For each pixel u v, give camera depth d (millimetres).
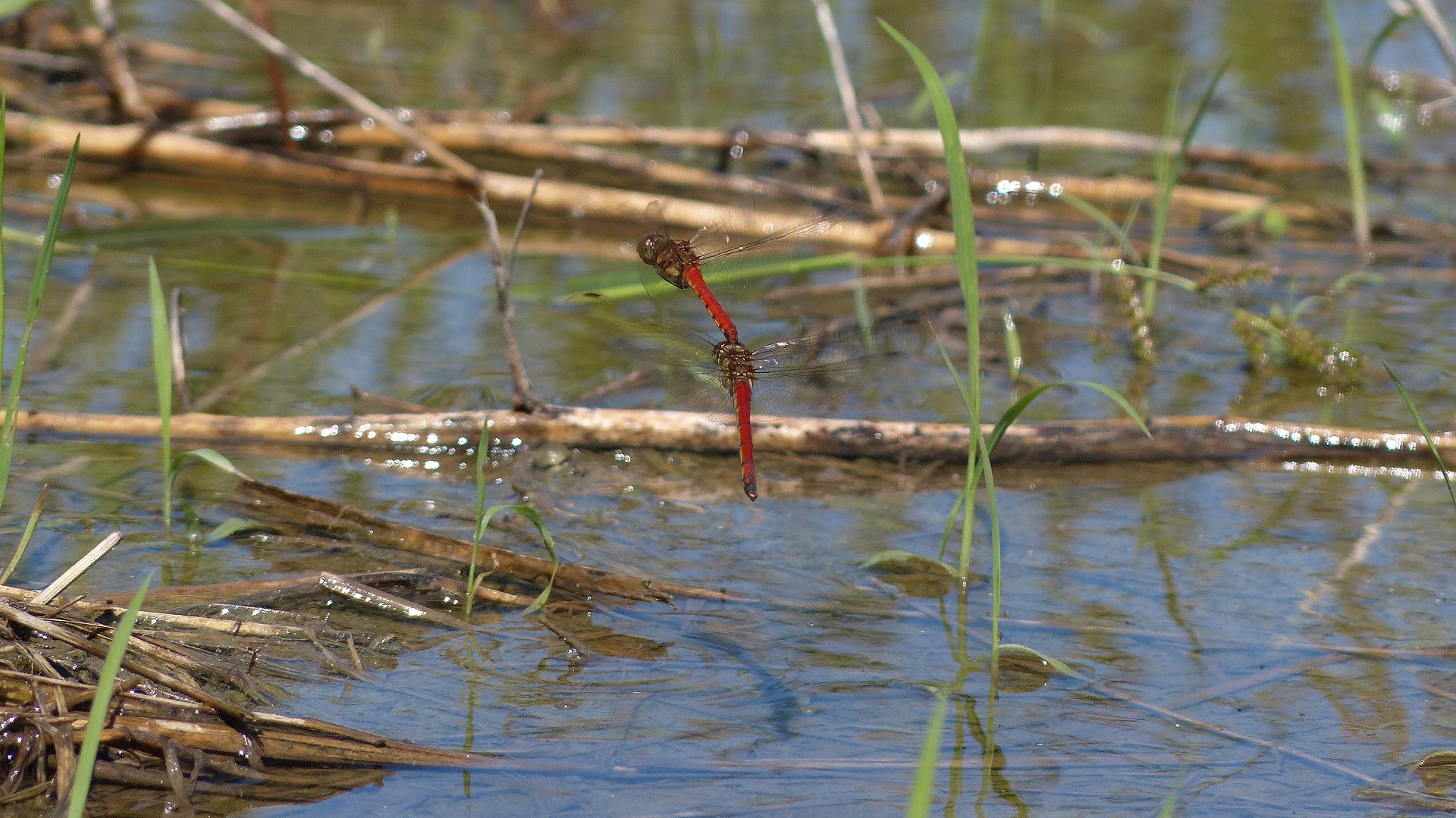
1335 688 6527
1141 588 7492
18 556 6543
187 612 6621
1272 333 10797
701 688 6398
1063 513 8469
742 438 7664
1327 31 20391
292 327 10820
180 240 12609
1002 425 7230
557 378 10023
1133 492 8812
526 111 15211
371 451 8859
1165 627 7078
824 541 7996
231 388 9570
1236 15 21359
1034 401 10102
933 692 6453
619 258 12773
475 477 8664
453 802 5406
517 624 6910
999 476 9031
